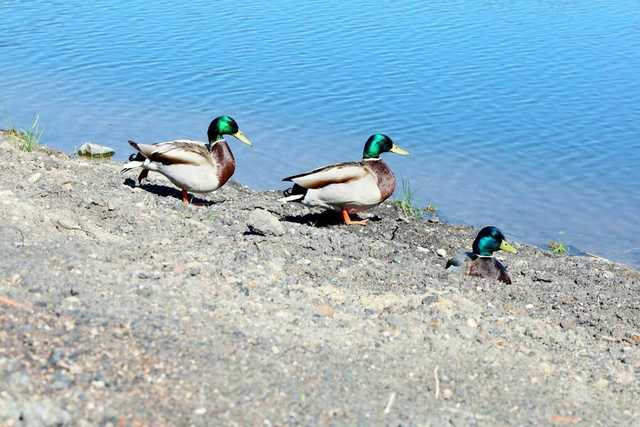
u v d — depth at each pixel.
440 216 15.78
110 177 14.15
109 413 6.43
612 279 12.80
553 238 15.23
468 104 20.69
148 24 27.34
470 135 19.09
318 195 14.00
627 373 8.98
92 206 11.70
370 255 11.90
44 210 11.04
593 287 12.27
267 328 8.44
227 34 26.08
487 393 7.94
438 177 17.38
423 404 7.51
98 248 9.94
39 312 7.70
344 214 14.45
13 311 7.60
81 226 10.77
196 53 24.22
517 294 10.88
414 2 29.94
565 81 22.14
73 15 28.61
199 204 14.13
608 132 19.23
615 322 10.59
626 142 18.75
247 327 8.38
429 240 14.44
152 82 21.89
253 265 10.18
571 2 29.86
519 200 16.52
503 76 22.47
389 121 19.75
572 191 16.89
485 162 17.98
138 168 15.43
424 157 18.17
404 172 17.55
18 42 25.22
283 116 19.94
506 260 13.35
